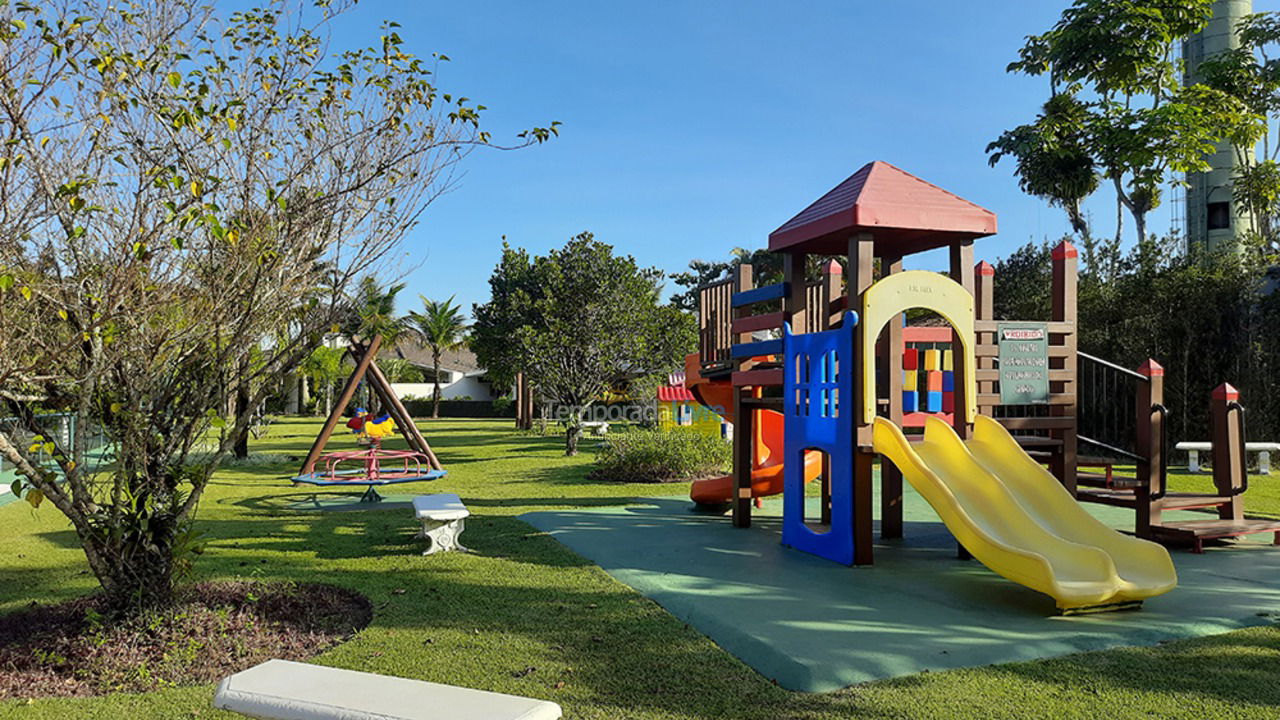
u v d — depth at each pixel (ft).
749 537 27.50
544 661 14.65
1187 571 21.98
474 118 17.93
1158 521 26.00
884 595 19.27
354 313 17.94
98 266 14.51
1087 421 57.16
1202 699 12.63
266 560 23.91
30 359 14.34
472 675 13.92
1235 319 52.47
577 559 23.97
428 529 25.07
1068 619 17.15
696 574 21.65
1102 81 78.48
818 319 31.19
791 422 25.96
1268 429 51.11
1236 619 17.04
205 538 27.73
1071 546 18.81
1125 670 13.99
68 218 14.07
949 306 23.52
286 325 17.51
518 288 80.53
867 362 22.66
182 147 15.34
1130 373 26.12
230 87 16.08
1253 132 79.87
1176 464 52.26
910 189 24.31
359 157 16.98
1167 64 78.13
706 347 34.86
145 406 15.83
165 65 15.26
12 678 13.94
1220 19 91.20
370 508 35.68
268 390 17.17
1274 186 83.20
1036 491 21.99
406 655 14.96
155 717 12.25
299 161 16.65
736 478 29.50
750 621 16.94
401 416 45.39
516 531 28.96
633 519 31.55
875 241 26.43
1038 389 25.43
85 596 19.24
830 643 15.39
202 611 16.60
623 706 12.55
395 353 185.37
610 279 68.44
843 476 23.16
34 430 14.89
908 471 21.25
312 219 16.40
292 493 40.93
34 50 13.56
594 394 66.90
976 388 24.73
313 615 17.71
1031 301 66.59
